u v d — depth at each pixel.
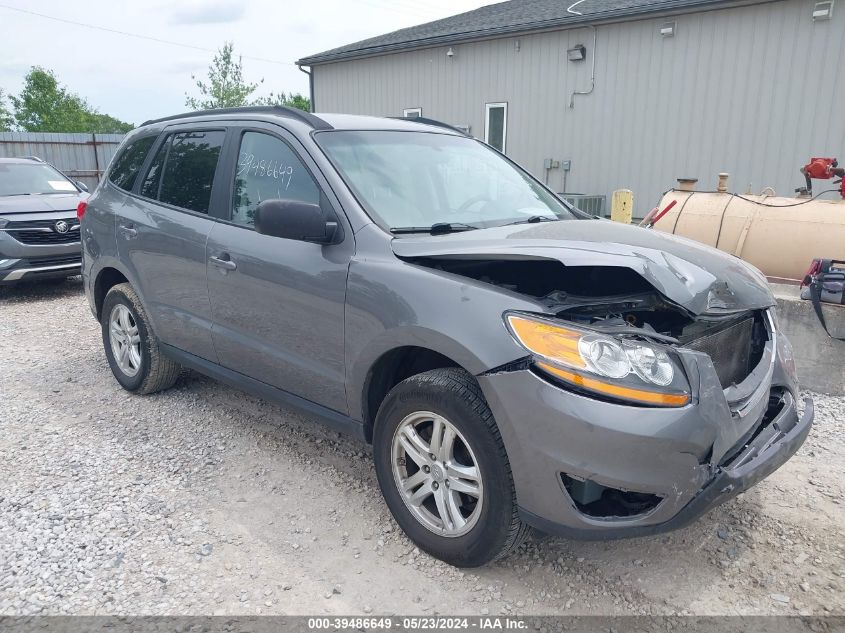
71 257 8.29
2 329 6.66
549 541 2.97
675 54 10.24
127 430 4.11
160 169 4.33
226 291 3.59
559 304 2.48
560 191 12.06
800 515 3.19
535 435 2.31
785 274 5.30
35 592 2.60
